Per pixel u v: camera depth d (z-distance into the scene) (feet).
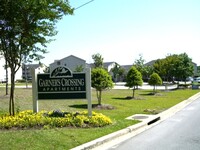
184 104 74.64
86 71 39.32
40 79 40.11
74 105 63.77
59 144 26.76
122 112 53.98
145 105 68.49
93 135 30.96
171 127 40.73
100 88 62.80
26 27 36.04
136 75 90.27
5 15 34.88
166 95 105.19
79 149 25.57
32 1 34.55
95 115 39.58
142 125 40.83
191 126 41.42
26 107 55.98
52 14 36.17
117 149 27.53
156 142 30.73
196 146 28.66
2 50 37.70
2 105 57.82
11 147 25.05
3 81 198.49
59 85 39.75
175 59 173.06
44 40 38.19
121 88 155.33
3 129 32.53
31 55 38.83
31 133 30.32
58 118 35.73
